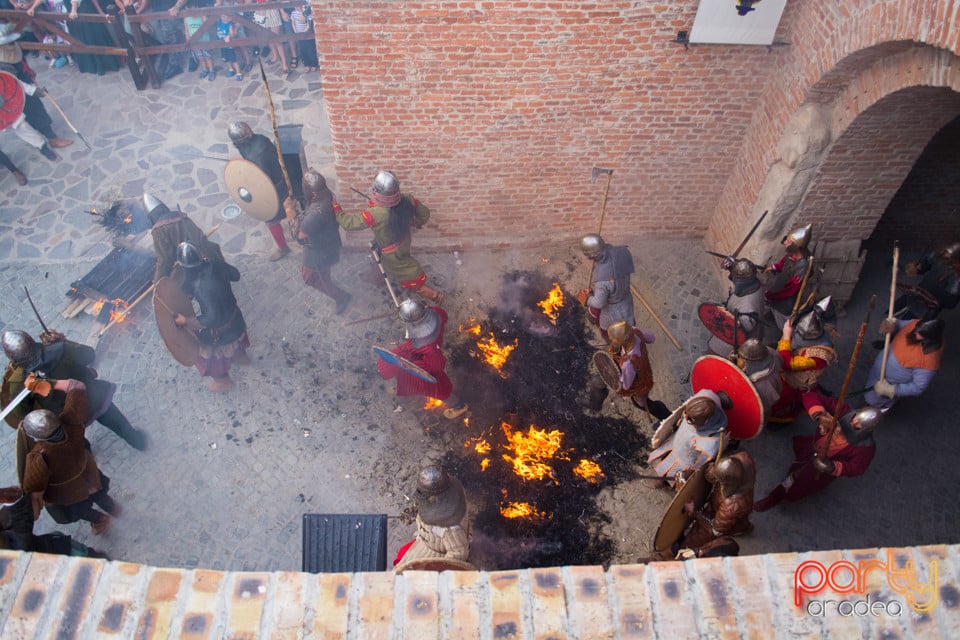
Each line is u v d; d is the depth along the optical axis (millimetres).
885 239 10102
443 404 8453
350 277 9789
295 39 11906
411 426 8297
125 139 11414
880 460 8039
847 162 7918
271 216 9172
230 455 8070
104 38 11781
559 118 8547
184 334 7934
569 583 3193
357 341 9078
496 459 8008
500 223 9945
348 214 8125
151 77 12086
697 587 3168
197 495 7777
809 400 7117
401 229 8281
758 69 8148
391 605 3148
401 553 6715
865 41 6359
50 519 7551
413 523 7559
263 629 3098
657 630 3092
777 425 8250
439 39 7594
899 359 7250
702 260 10164
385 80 7980
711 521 6020
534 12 7398
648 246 10328
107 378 8680
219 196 10703
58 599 3107
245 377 8703
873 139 7590
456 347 9023
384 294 9570
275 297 9516
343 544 6012
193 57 12383
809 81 7438
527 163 9094
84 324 9195
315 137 11531
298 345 9031
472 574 3227
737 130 8844
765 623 3090
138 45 11672
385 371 7582
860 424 6367
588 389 8633
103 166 11031
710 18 7457
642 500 7738
